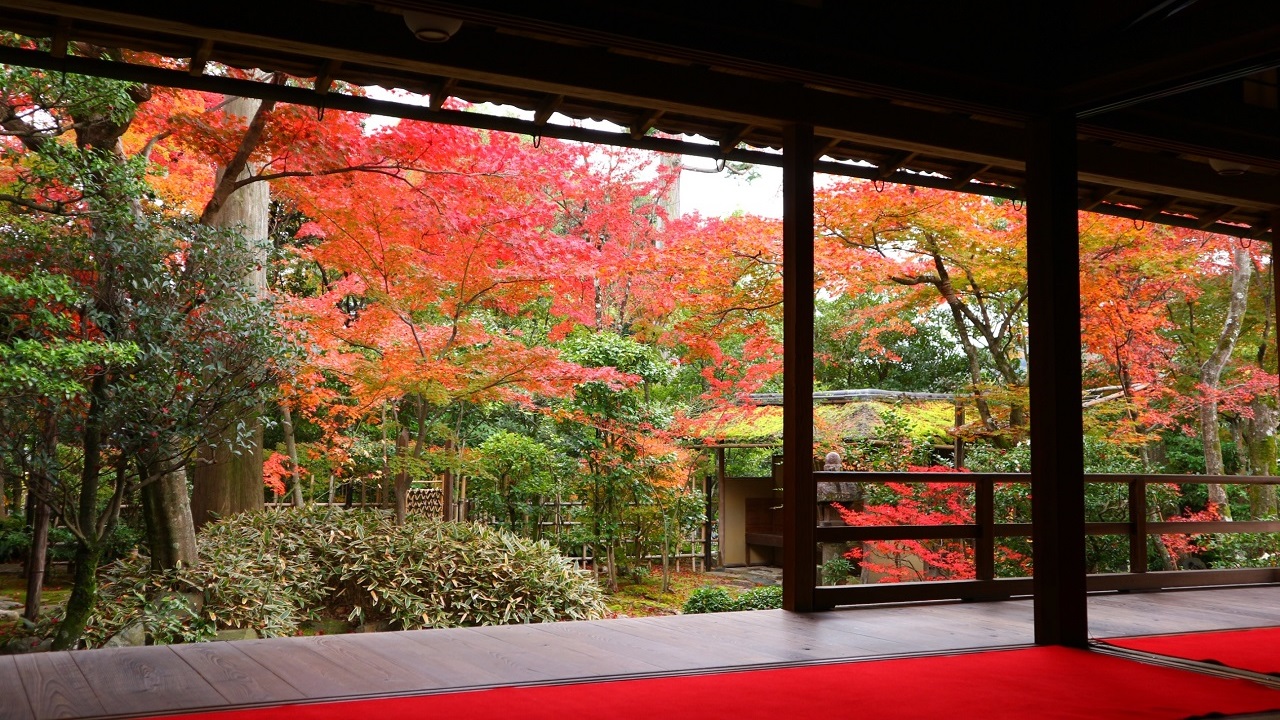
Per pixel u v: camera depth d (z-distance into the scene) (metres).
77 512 6.18
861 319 10.18
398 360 7.79
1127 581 6.46
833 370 14.29
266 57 4.09
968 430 9.41
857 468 9.73
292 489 10.56
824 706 3.18
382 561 7.71
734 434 11.23
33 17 3.70
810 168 4.96
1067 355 4.61
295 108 6.64
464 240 7.55
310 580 7.46
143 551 8.36
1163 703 3.31
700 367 13.41
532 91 4.55
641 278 9.81
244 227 6.83
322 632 7.16
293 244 11.10
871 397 10.82
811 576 5.16
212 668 3.58
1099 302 8.41
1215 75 4.09
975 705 3.24
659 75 4.48
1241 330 10.70
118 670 3.53
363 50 3.86
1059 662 4.02
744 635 4.45
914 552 8.84
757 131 5.13
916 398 10.65
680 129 4.99
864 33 4.36
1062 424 4.55
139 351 5.65
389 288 7.88
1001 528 5.92
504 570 7.77
